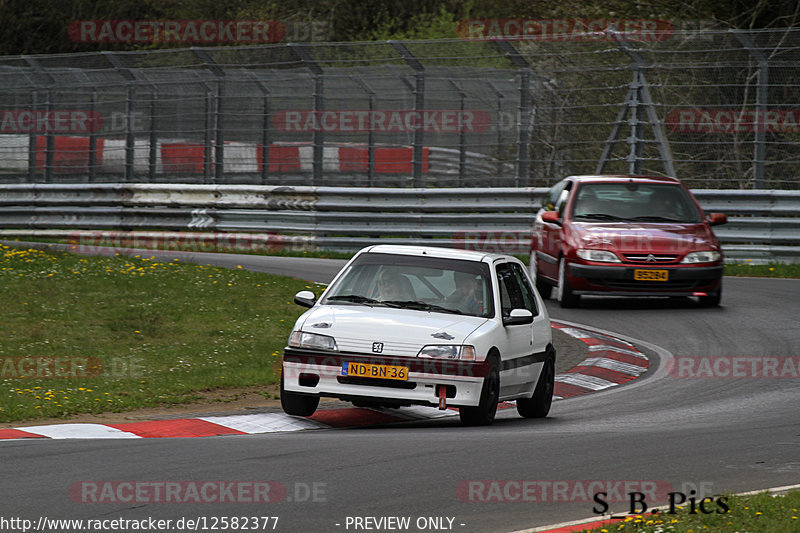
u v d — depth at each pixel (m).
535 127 86.12
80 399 37.50
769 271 77.12
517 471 27.28
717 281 61.03
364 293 37.19
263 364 45.84
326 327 34.97
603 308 62.62
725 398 41.12
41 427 32.88
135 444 30.27
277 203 90.12
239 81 93.00
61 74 100.31
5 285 62.16
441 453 29.38
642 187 65.12
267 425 34.75
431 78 86.75
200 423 34.41
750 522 21.75
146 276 67.56
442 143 87.38
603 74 85.56
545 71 85.62
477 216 84.44
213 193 92.62
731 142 84.19
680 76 84.88
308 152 91.81
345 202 87.94
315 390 34.56
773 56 82.38
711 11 108.69
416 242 85.62
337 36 141.00
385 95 88.50
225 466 27.20
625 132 84.88
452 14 122.38
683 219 63.47
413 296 36.78
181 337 51.28
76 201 97.69
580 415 38.44
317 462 27.86
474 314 36.25
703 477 27.02
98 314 55.78
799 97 81.88
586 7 112.38
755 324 57.06
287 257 86.31
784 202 79.00
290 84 92.25
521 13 116.00
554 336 54.38
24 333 50.34
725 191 79.62
